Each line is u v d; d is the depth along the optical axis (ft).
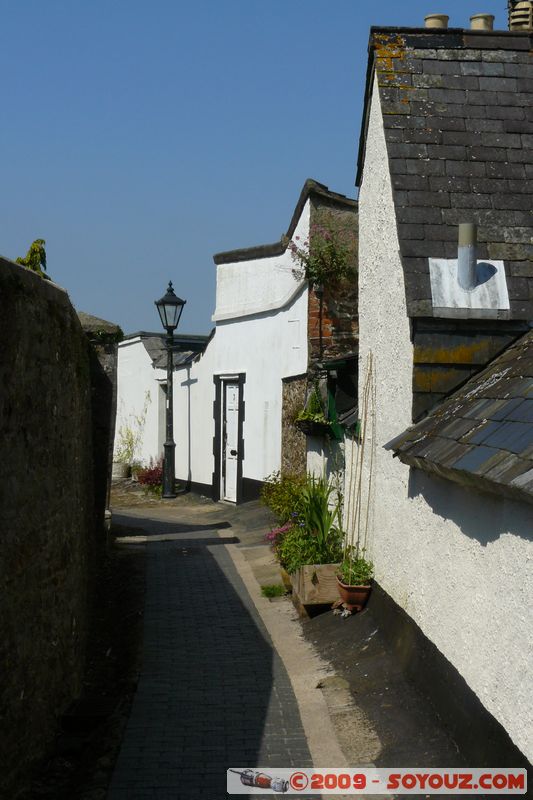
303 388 43.37
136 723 20.34
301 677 23.31
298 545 30.14
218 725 20.22
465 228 21.30
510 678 14.48
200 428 64.75
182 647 26.25
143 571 36.06
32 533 17.38
